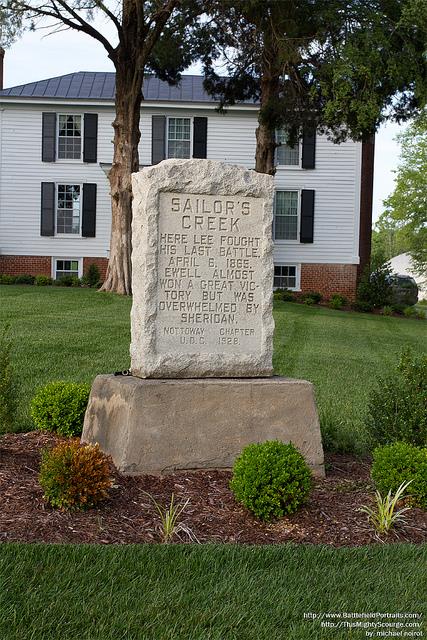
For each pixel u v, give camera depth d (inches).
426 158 1945.1
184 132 1295.5
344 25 846.5
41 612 154.4
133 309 286.7
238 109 1274.6
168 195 274.7
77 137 1296.8
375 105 821.2
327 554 192.4
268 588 171.8
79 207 1299.2
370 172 1333.7
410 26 836.0
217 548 190.5
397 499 224.2
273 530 211.8
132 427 253.4
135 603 160.7
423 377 289.4
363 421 331.6
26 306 781.9
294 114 932.0
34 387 395.9
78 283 1206.9
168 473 254.7
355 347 683.4
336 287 1310.3
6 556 176.9
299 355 585.9
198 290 278.7
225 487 244.2
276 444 230.8
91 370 448.1
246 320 284.7
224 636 151.0
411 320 1175.0
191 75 1414.9
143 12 902.4
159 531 204.7
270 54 911.7
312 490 245.9
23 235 1290.6
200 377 278.1
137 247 282.4
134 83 923.4
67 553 180.9
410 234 2033.7
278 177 1302.9
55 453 217.6
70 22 870.4
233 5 838.5
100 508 216.8
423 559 193.3
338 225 1305.4
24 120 1279.5
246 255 284.2
